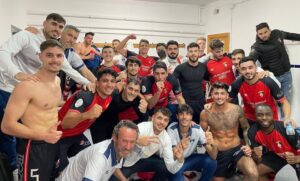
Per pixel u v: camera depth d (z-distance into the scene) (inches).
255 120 131.0
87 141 113.6
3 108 101.0
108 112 122.4
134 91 117.0
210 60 167.8
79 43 213.5
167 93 143.3
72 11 286.5
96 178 77.2
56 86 84.6
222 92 122.2
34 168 81.9
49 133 76.4
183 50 323.0
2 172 89.3
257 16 245.8
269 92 130.8
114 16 298.8
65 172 88.3
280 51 180.4
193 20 324.2
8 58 91.1
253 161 118.8
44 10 277.0
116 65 187.3
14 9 214.5
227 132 125.7
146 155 112.0
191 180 127.4
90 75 140.1
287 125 115.4
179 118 114.7
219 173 125.8
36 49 101.3
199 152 121.3
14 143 105.0
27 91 76.0
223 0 291.4
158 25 314.0
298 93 195.6
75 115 96.6
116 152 80.8
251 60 128.5
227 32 287.3
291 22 210.1
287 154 113.6
